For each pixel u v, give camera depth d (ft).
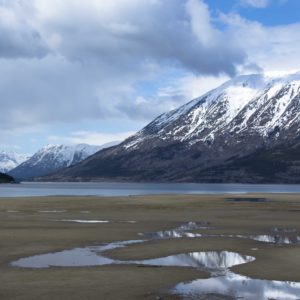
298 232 148.56
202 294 69.26
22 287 72.79
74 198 345.31
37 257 99.60
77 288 72.28
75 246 115.14
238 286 74.18
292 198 376.27
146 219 190.70
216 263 93.30
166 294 69.21
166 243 120.57
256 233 145.59
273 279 79.00
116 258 99.09
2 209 237.86
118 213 219.41
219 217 201.36
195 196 395.14
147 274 82.23
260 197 392.88
